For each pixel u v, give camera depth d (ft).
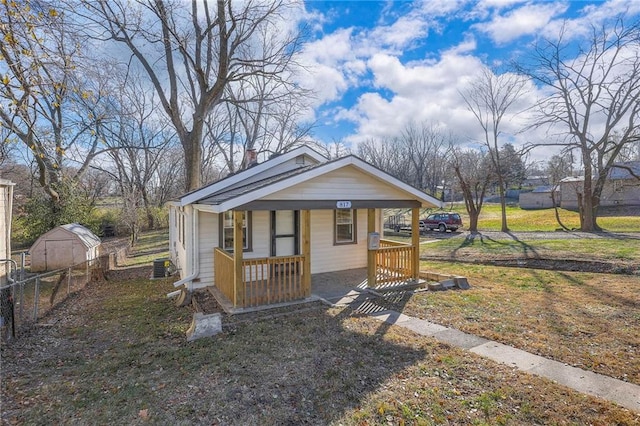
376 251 28.91
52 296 28.58
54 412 12.07
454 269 39.60
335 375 14.49
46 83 19.66
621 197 103.65
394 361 15.80
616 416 11.47
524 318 21.72
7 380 14.62
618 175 105.81
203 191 30.27
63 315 25.68
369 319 21.77
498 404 12.26
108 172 95.20
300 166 35.81
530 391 13.11
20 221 67.51
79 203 68.03
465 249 54.85
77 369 15.76
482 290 29.04
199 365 15.74
